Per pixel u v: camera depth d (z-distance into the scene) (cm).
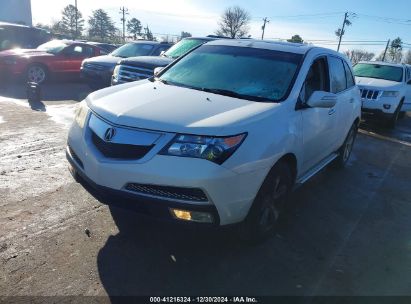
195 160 300
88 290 298
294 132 382
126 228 388
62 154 586
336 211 486
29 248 342
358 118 659
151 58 903
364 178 631
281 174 377
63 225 385
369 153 809
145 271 326
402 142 956
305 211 476
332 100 412
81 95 1145
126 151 315
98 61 1125
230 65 448
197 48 511
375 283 341
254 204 348
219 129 311
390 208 513
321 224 445
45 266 320
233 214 323
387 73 1197
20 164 532
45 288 295
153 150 305
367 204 520
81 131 356
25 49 1332
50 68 1273
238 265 346
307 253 378
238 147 314
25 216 396
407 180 642
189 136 305
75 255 338
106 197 327
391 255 391
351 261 372
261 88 407
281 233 412
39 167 527
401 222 472
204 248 366
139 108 336
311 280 336
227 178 307
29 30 1448
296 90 407
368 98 1084
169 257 348
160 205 305
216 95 392
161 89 405
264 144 335
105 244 358
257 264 351
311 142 438
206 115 331
